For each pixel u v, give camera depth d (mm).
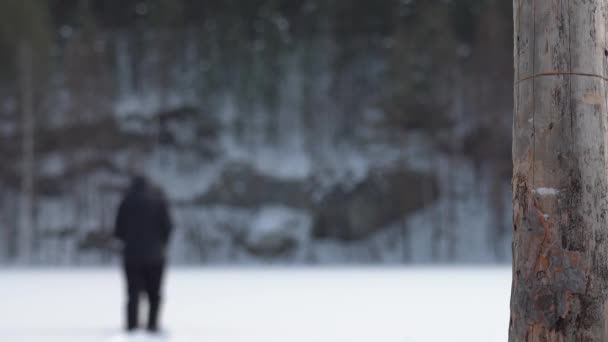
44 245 33156
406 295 10828
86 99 35312
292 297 10727
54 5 42406
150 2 40031
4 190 34562
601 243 1911
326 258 31891
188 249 32531
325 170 33875
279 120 37250
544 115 1961
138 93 39781
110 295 11484
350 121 37500
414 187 33438
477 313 7973
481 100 34906
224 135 36750
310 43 39312
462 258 32312
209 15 41906
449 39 35031
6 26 34531
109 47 41438
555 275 1904
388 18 40312
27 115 34000
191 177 35438
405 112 33844
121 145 35938
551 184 1930
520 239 1985
